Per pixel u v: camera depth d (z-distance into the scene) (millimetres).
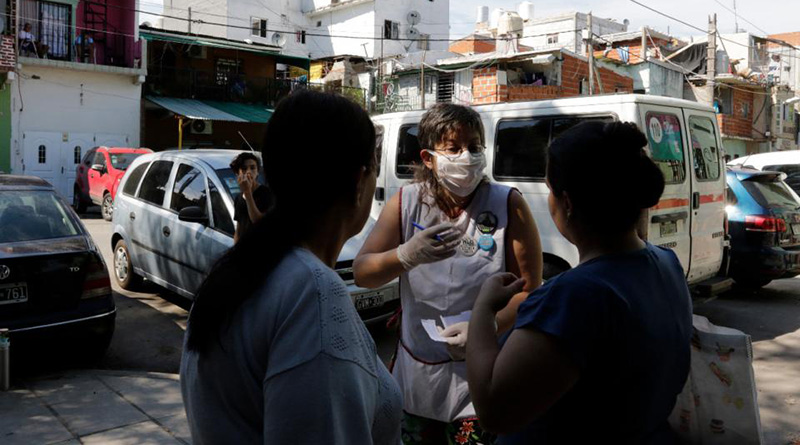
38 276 4621
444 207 2436
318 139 1212
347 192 1271
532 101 6203
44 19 21344
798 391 4812
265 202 4285
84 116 21266
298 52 39906
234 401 1128
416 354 2402
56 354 5285
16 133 19906
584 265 1417
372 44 37531
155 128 24406
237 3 37125
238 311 1130
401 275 2504
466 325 2152
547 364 1297
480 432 2279
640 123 5520
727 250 6570
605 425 1365
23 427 3926
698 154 6211
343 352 1104
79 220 5273
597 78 20781
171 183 6930
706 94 28031
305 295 1110
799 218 7695
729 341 1602
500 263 2357
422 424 2436
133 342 5852
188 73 24234
